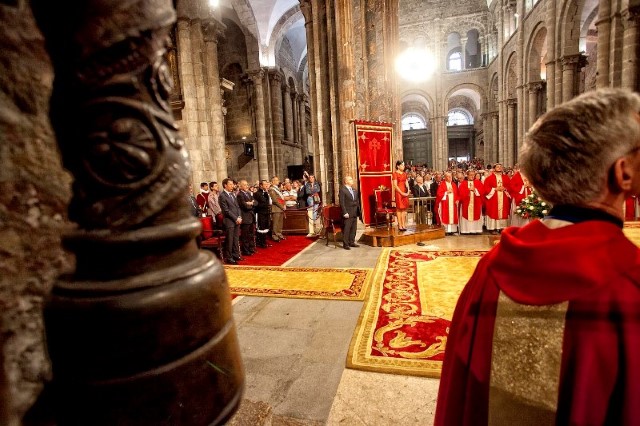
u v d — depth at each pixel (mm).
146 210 711
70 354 710
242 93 20578
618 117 665
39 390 744
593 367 604
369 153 8672
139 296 681
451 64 34375
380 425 2182
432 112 29969
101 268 728
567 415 642
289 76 24469
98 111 689
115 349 685
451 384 888
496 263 801
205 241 7441
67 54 696
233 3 18281
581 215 718
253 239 8156
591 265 628
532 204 6758
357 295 4551
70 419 738
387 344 3162
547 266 667
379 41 9516
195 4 11445
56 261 773
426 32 29531
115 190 704
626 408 575
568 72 14898
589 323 610
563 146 696
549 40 15523
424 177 13828
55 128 742
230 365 869
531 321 701
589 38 19016
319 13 9281
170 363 721
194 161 11672
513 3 22375
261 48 19906
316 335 3469
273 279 5523
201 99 11773
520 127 20125
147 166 711
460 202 9195
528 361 704
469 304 889
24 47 695
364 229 9297
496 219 9188
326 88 9406
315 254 7441
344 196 7637
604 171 676
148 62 727
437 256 6504
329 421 2234
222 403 833
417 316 3750
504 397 742
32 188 722
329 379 2697
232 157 20953
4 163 675
